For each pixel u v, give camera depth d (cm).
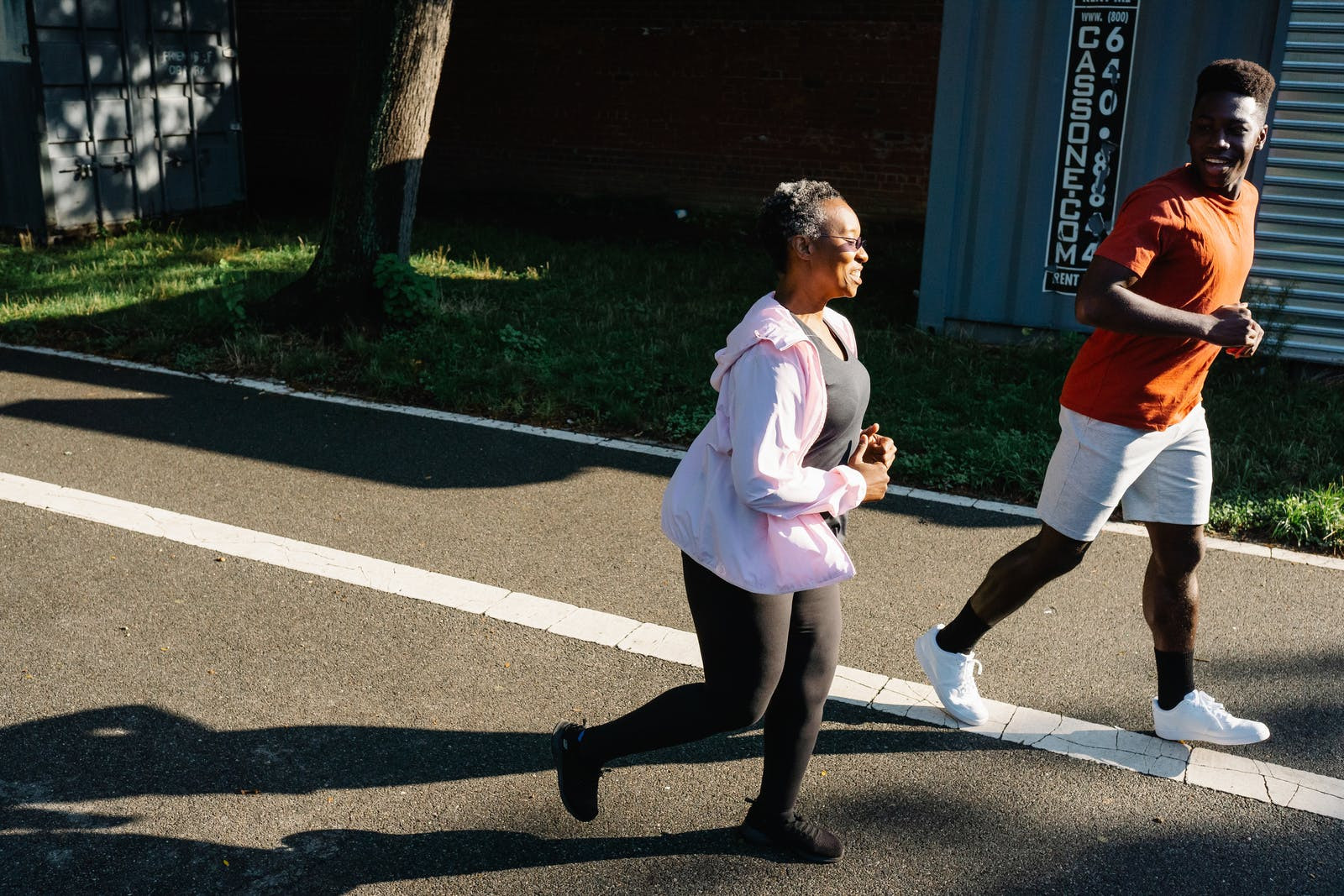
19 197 1160
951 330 866
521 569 478
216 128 1327
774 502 254
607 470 600
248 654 403
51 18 1112
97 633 415
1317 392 732
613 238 1301
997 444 606
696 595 276
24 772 333
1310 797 333
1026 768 347
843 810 326
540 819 319
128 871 294
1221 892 293
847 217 261
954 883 296
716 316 925
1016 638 430
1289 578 483
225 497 550
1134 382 317
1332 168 732
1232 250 306
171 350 803
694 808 326
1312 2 711
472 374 730
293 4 1595
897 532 529
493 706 374
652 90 1422
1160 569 345
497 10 1477
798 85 1347
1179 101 762
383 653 407
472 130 1533
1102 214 798
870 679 398
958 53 803
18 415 670
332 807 321
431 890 289
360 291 837
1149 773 345
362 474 586
